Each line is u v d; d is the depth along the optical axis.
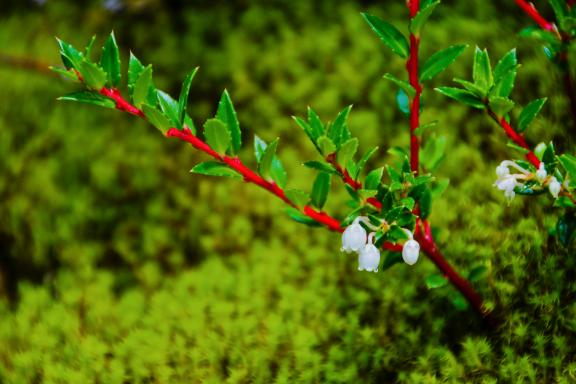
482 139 0.43
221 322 0.41
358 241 0.34
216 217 0.44
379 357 0.40
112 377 0.41
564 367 0.38
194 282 0.43
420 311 0.40
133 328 0.42
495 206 0.41
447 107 0.44
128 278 0.44
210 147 0.35
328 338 0.41
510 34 0.45
